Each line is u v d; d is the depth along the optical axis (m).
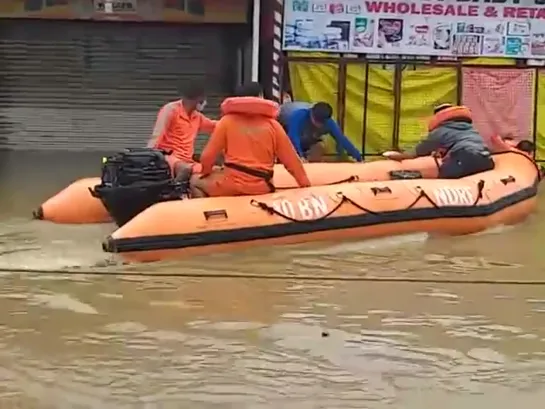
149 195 7.79
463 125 10.02
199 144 13.80
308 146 10.37
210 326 5.73
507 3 13.32
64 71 14.67
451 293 6.64
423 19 13.27
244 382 4.84
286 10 13.12
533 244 8.43
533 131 13.60
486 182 9.40
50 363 5.07
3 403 4.54
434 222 8.70
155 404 4.55
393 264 7.48
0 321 5.76
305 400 4.62
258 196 7.93
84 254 7.36
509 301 6.46
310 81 13.27
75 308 6.05
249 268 7.17
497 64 13.46
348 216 8.20
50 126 14.71
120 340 5.45
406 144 13.46
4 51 14.61
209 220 7.53
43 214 8.48
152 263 7.21
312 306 6.21
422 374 5.03
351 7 13.14
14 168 12.38
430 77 13.38
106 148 14.82
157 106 14.82
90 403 4.55
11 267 7.00
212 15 14.51
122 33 14.67
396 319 5.97
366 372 5.03
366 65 13.27
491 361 5.25
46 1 14.45
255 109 7.81
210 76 14.82
